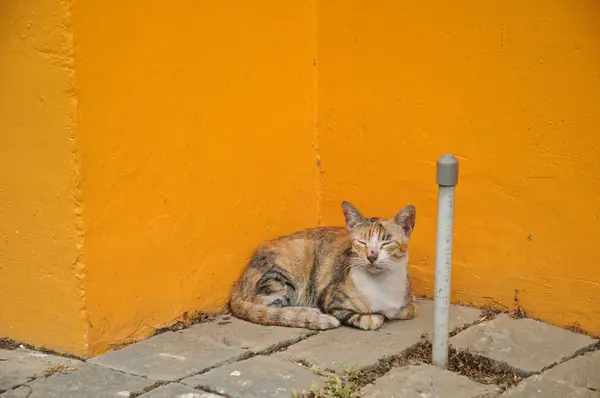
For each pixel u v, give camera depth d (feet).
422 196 11.93
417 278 12.10
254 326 11.59
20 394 10.55
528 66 11.27
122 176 11.09
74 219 10.91
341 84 12.17
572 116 11.13
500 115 11.44
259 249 11.98
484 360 10.96
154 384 10.66
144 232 11.28
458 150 11.69
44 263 11.10
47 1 10.68
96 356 11.10
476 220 11.71
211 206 11.68
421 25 11.68
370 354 11.02
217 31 11.50
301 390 10.53
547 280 11.45
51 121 10.85
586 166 11.13
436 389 10.54
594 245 11.18
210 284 11.78
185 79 11.35
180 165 11.42
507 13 11.28
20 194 11.10
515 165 11.45
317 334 11.43
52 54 10.75
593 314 11.27
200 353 11.10
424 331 11.43
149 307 11.39
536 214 11.42
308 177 12.37
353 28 12.01
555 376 10.75
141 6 11.02
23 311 11.29
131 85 11.03
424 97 11.78
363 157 12.17
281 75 12.01
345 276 11.64
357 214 11.60
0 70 10.97
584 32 10.98
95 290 11.05
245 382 10.62
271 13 11.85
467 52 11.51
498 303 11.71
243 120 11.79
